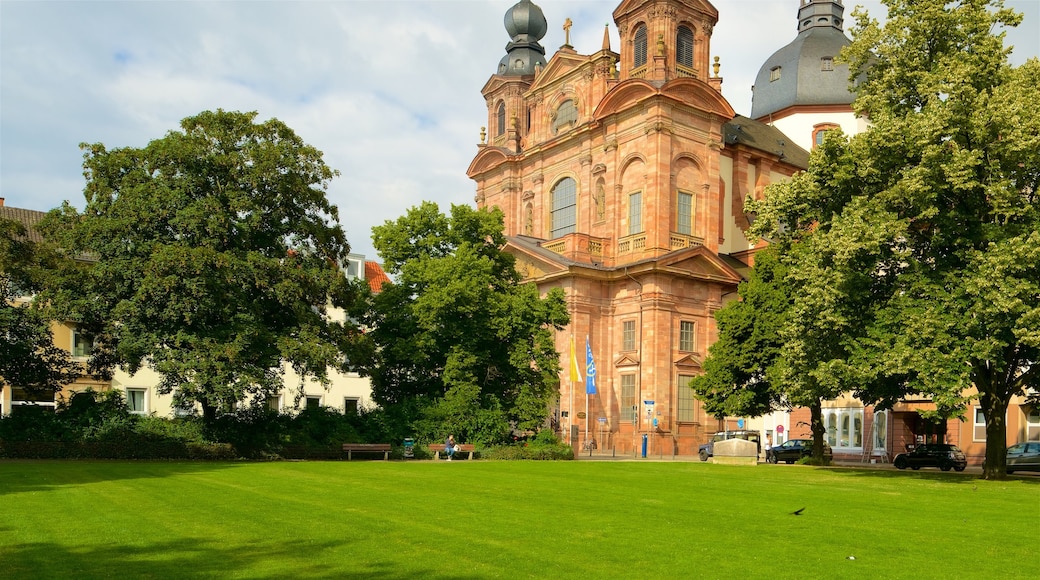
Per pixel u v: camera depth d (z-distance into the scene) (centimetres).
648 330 5662
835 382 2902
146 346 3328
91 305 3372
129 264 3353
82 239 3428
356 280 4453
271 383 3572
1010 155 2750
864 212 2889
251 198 3575
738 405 4306
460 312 4188
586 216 6369
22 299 4562
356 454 3944
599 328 5941
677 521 1608
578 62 6512
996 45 3042
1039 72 3056
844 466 3988
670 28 5950
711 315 5912
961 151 2728
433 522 1521
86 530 1375
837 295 2836
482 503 1856
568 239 6012
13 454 3189
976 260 2666
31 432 3294
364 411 4309
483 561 1152
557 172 6688
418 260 4422
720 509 1841
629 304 5844
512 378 4409
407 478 2547
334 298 3931
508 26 7600
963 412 2717
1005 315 2594
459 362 4128
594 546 1289
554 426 5641
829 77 7488
